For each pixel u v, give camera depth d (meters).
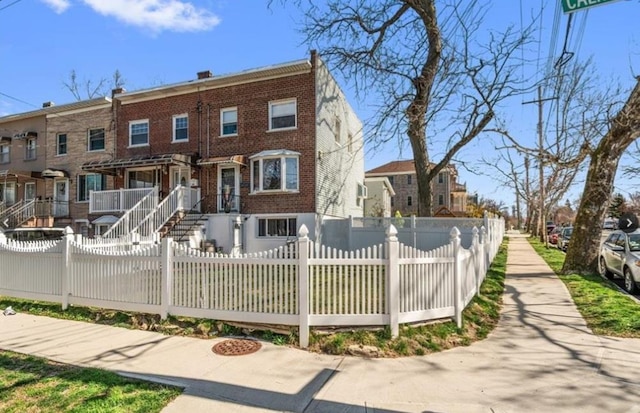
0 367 4.67
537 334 6.12
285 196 15.79
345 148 20.19
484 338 5.93
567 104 18.59
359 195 23.72
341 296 5.55
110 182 19.05
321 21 15.91
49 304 7.62
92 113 19.67
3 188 22.38
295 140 15.80
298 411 3.64
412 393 4.01
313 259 5.53
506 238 34.50
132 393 3.96
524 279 11.12
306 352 5.17
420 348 5.30
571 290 9.45
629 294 9.55
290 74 15.92
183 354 5.10
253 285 5.82
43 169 20.94
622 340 5.81
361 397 3.91
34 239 19.44
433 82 14.75
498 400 3.86
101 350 5.27
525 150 12.90
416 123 15.00
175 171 17.78
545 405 3.75
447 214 37.56
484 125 14.20
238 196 16.36
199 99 17.30
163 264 6.39
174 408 3.66
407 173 49.47
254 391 4.04
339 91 19.09
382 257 5.66
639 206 38.03
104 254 6.96
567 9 4.16
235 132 16.73
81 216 19.66
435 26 14.98
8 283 8.20
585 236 11.88
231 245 15.52
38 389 4.04
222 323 5.98
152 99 18.17
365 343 5.27
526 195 28.00
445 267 6.14
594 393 4.02
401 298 5.66
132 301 6.67
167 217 15.23
